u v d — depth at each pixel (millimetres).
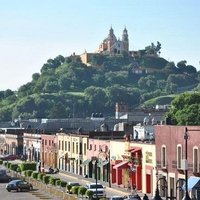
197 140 89312
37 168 164625
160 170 101500
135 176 113312
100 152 135875
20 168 161000
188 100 174125
